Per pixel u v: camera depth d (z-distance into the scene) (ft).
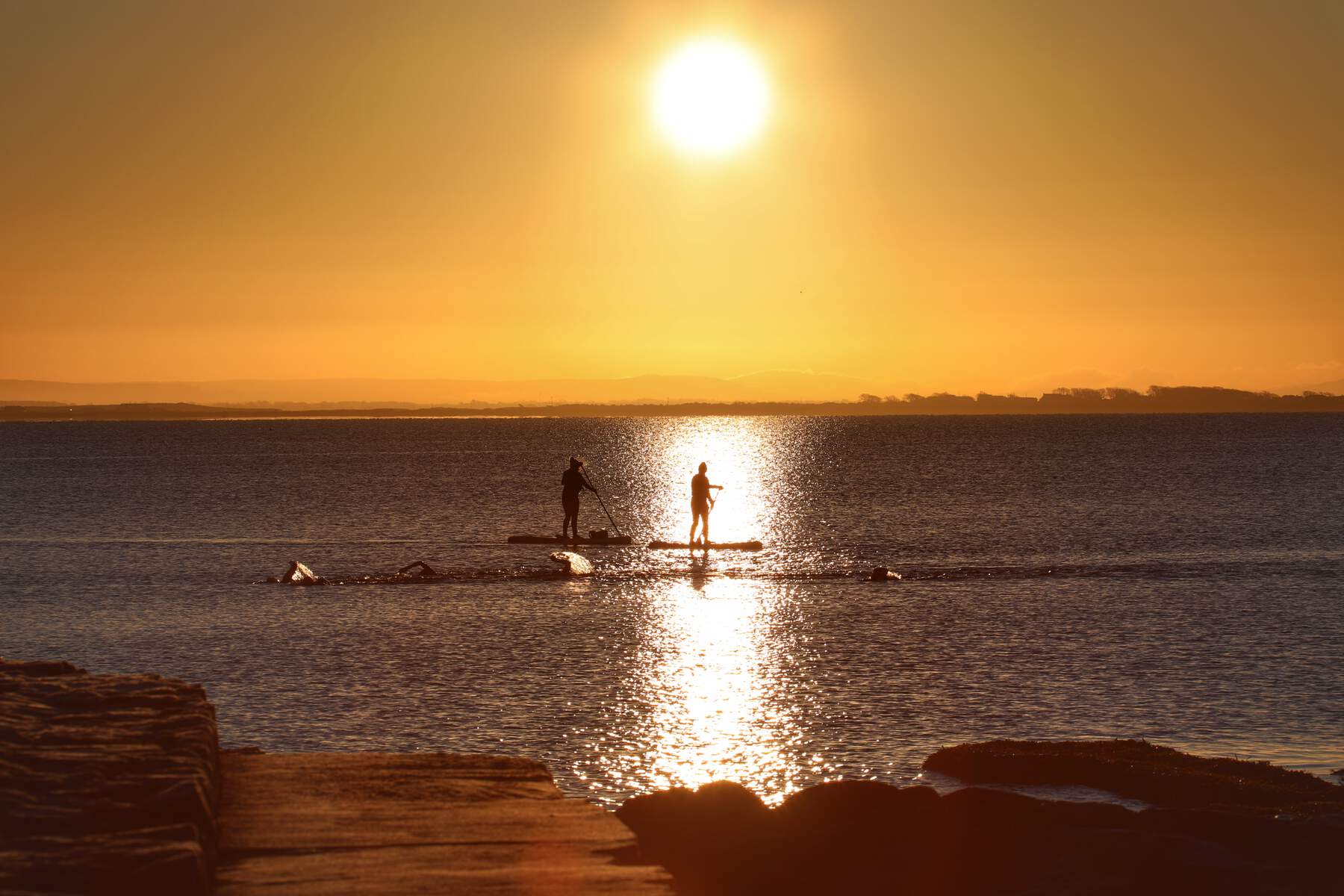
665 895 45.68
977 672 197.57
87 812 48.32
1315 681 188.14
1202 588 296.51
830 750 150.61
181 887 42.39
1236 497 652.89
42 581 323.98
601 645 224.33
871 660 208.44
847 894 92.07
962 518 536.01
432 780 62.54
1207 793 120.16
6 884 41.60
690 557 388.37
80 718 61.52
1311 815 109.50
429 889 46.16
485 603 281.13
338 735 157.07
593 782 138.10
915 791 106.52
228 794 59.47
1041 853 95.61
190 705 64.49
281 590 303.48
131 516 569.23
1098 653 212.84
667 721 165.17
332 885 46.62
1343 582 306.35
